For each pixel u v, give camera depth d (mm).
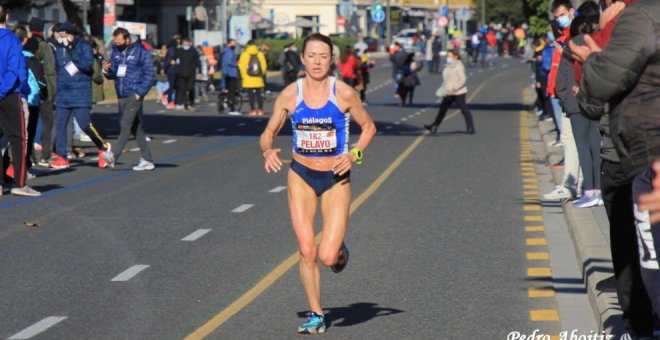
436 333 18281
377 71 154500
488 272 23328
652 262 13461
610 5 16719
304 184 18016
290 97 17984
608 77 13586
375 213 31750
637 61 13445
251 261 24562
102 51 104562
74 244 26734
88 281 22500
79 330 18547
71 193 36156
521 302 20547
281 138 59188
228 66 80562
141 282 22391
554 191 34156
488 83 124000
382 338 17969
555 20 33562
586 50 14320
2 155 37062
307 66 17859
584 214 28578
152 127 66688
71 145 47844
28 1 103000
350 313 19781
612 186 16625
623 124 13961
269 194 35844
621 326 17156
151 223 29891
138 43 42656
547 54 50406
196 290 21641
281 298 21000
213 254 25375
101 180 39812
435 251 25781
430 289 21734
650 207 12922
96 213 31703
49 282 22422
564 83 30359
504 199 34656
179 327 18734
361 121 18016
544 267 23844
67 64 43344
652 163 13617
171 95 85688
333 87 17828
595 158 30469
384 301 20750
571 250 25875
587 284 21094
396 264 24281
